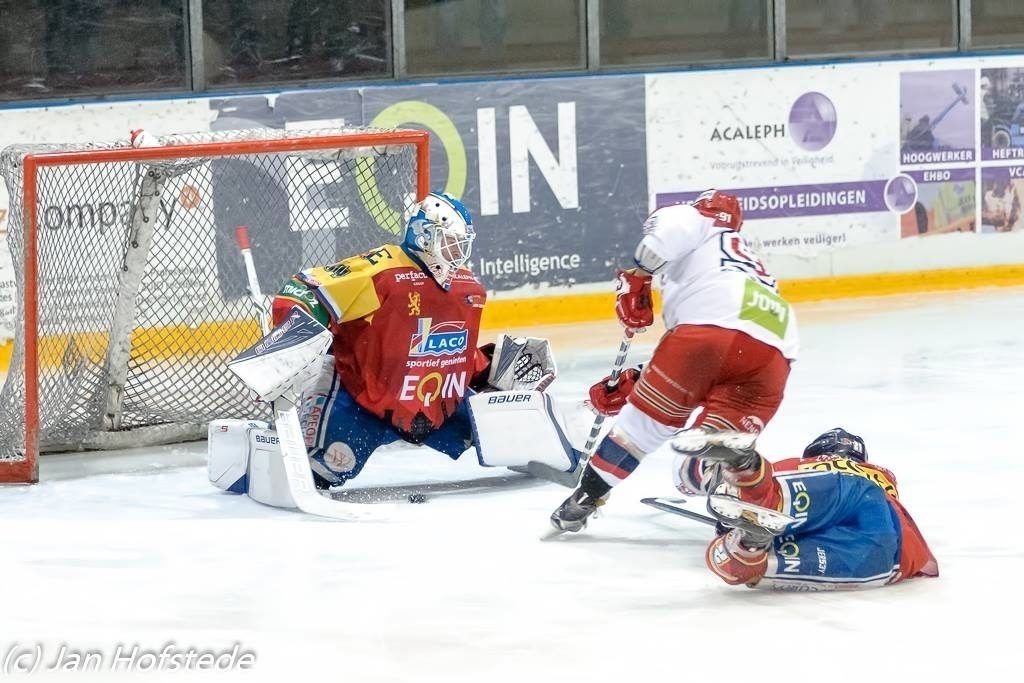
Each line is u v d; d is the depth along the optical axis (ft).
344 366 59.52
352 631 41.22
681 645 39.65
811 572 43.75
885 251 120.98
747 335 46.78
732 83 116.06
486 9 114.42
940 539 51.03
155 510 58.34
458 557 49.19
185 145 67.51
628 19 117.60
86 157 65.72
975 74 121.70
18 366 66.64
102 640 40.70
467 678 37.27
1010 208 123.65
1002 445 66.85
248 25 108.68
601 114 113.09
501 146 110.83
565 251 112.88
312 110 106.73
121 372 73.00
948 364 88.48
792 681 36.73
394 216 75.20
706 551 47.65
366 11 111.14
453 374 60.70
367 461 66.90
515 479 63.52
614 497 58.29
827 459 46.44
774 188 117.80
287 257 80.12
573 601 43.93
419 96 108.99
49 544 51.78
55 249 72.74
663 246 47.32
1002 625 41.09
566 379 87.20
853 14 122.52
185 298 80.48
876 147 119.85
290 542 51.62
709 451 42.34
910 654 38.70
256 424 60.70
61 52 104.58
